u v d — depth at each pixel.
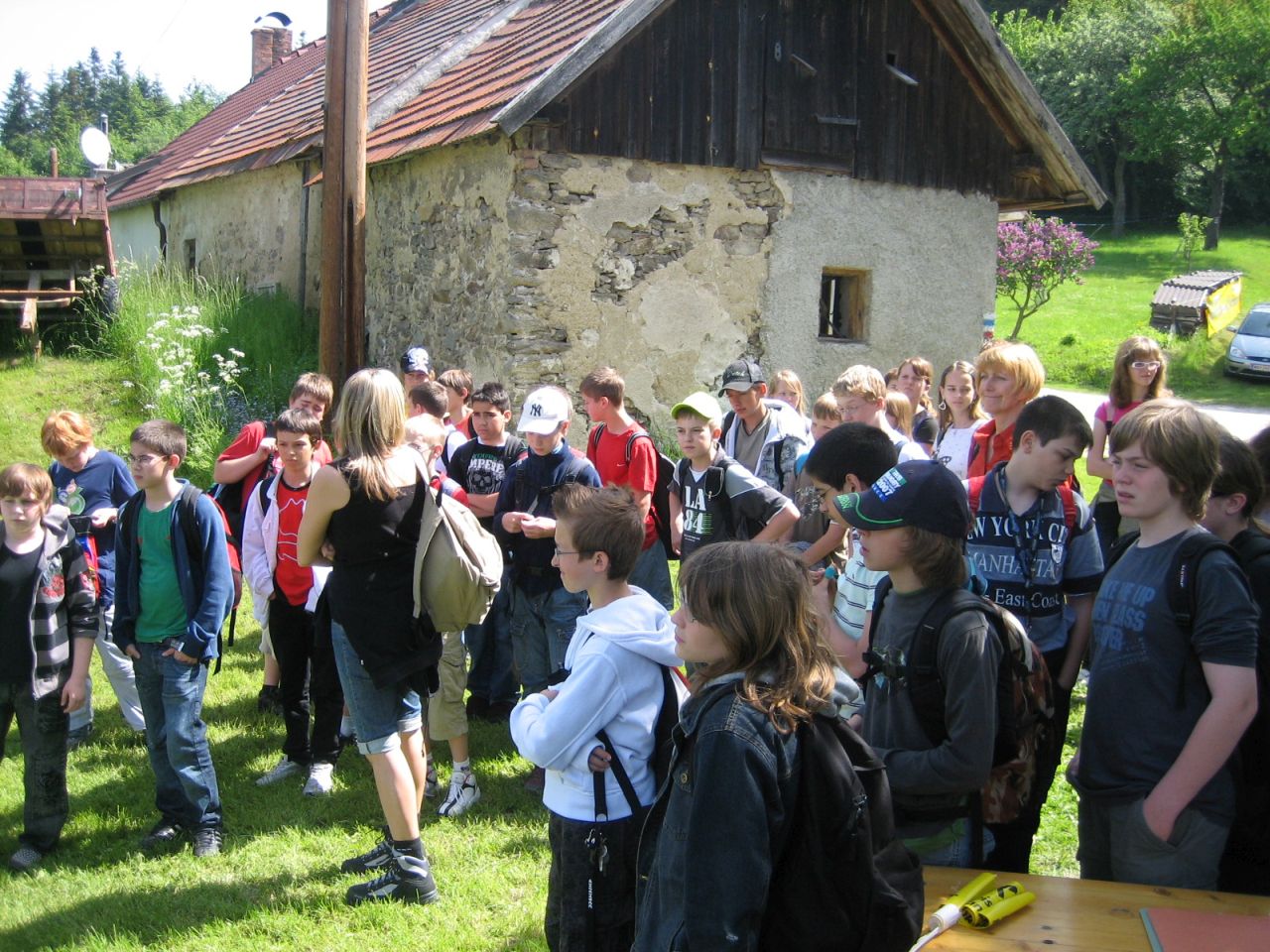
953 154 11.53
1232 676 2.49
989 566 3.35
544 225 9.53
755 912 1.88
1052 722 2.74
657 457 5.19
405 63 14.61
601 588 2.96
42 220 13.09
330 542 3.76
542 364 9.63
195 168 18.66
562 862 2.85
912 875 2.05
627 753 2.81
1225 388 26.36
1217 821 2.64
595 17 10.56
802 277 10.80
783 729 1.96
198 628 4.20
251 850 4.34
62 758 4.36
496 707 5.72
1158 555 2.70
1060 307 35.94
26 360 12.73
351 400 3.75
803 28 10.54
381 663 3.73
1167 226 53.50
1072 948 2.28
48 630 4.28
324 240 8.43
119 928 3.77
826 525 4.64
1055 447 3.24
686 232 10.20
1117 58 53.09
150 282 13.76
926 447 6.80
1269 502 3.04
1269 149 49.25
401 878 3.89
